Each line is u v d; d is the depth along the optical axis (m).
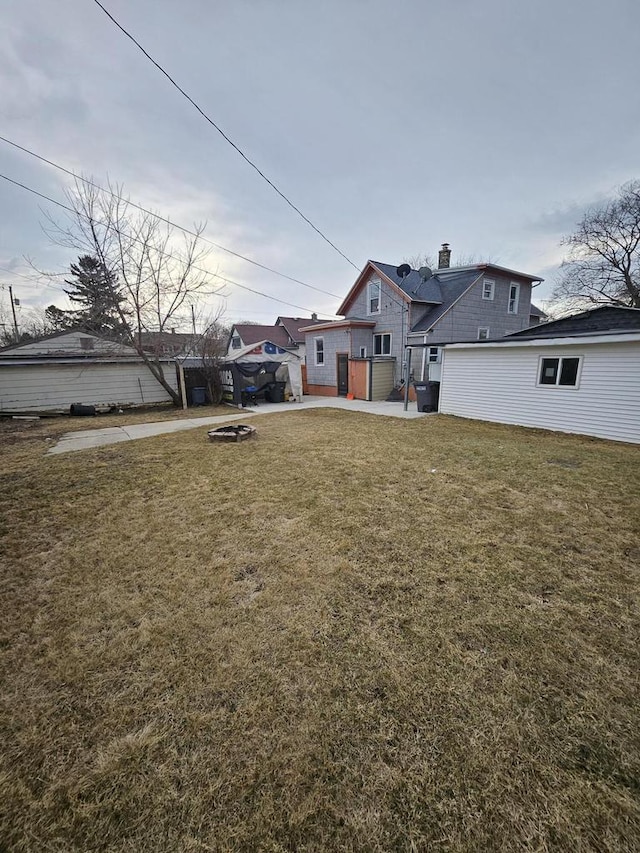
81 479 4.55
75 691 1.60
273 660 1.75
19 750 1.35
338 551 2.75
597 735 1.38
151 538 3.03
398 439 6.70
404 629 1.95
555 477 4.43
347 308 16.31
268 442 6.51
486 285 14.38
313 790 1.21
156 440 6.92
